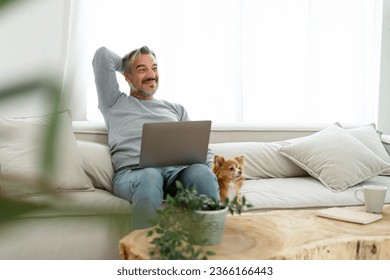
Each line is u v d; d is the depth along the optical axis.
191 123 1.82
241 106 2.99
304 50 3.15
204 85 2.93
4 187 0.15
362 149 2.30
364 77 3.27
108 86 2.30
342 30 3.23
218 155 2.23
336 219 1.44
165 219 1.08
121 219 0.16
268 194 2.00
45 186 0.15
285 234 1.27
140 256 1.07
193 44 2.89
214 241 1.16
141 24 2.77
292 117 3.16
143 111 2.30
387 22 3.34
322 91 3.23
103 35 2.70
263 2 3.05
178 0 2.82
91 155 2.08
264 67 3.08
